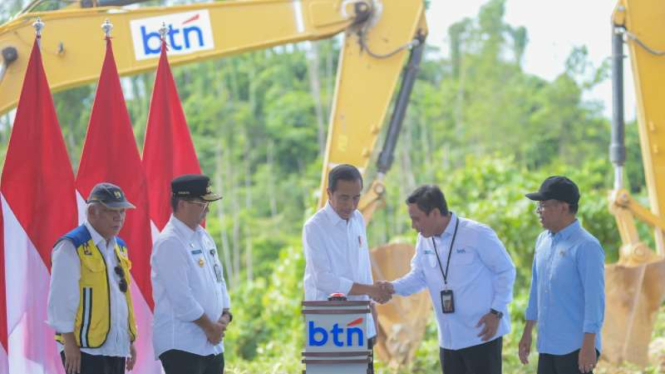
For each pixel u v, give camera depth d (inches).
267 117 2085.4
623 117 500.1
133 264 342.3
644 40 490.0
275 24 475.8
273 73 2164.1
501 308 313.4
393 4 486.6
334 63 2121.1
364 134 488.4
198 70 2085.4
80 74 456.8
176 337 293.0
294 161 2058.3
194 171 367.6
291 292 793.6
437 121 2081.7
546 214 304.0
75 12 456.4
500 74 2114.9
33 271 326.3
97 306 287.9
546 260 307.7
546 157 1916.8
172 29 466.9
